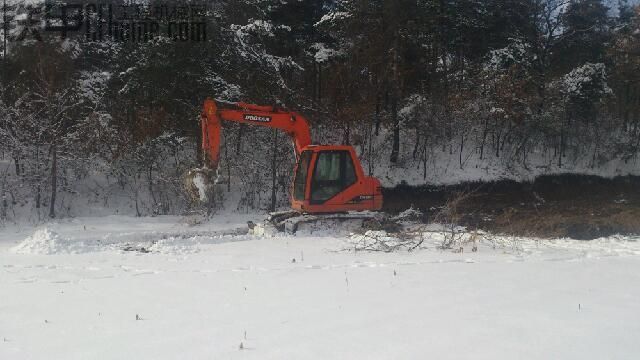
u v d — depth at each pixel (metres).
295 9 30.78
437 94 30.80
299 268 8.98
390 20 26.36
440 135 30.69
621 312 6.04
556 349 4.86
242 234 15.23
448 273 8.32
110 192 21.55
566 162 34.00
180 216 19.58
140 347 5.23
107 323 6.10
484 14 33.34
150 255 10.74
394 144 28.78
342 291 7.26
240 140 24.25
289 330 5.61
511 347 4.92
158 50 22.17
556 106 33.28
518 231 15.08
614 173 34.41
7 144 20.03
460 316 5.93
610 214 20.00
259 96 24.09
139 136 21.98
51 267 9.53
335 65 28.73
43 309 6.75
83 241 13.64
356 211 14.48
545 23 38.41
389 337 5.28
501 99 30.62
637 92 39.47
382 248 11.00
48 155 20.00
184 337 5.50
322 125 27.72
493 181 29.86
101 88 24.69
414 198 27.34
